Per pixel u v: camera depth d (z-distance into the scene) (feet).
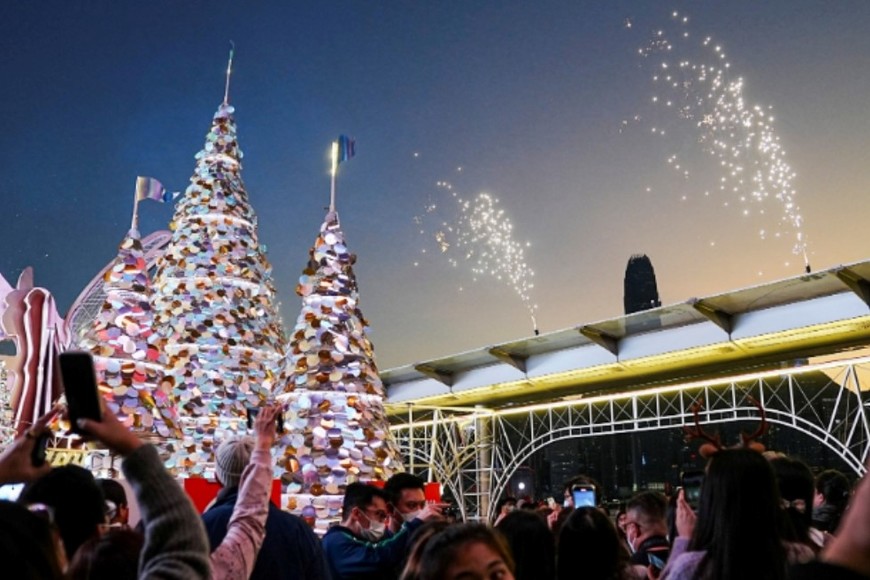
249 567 10.83
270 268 48.14
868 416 51.96
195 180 46.93
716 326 52.42
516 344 61.93
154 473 6.89
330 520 31.58
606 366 58.23
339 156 37.42
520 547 13.12
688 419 57.77
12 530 5.51
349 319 35.14
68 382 6.81
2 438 34.71
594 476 77.66
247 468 11.84
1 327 37.47
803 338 50.14
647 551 15.92
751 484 9.96
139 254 37.35
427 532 10.89
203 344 42.86
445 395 70.28
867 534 4.74
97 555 8.77
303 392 33.50
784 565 9.68
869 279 45.42
